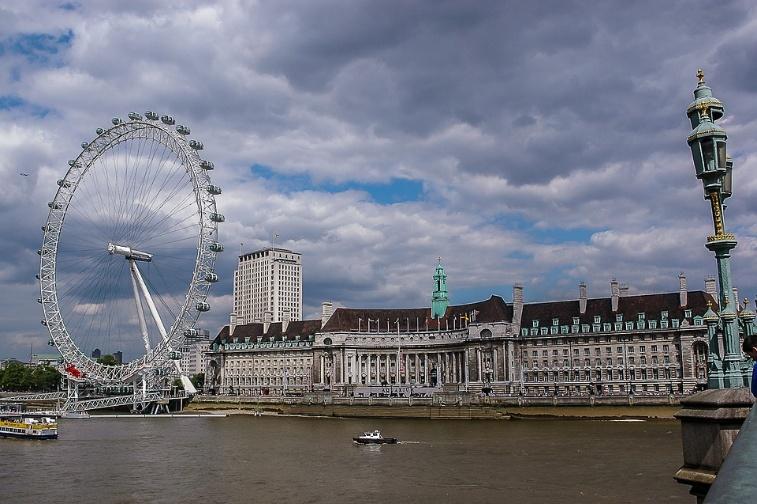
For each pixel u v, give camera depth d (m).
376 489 71.12
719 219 16.50
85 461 96.06
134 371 191.62
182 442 122.75
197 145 179.12
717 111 16.83
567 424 151.12
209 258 181.00
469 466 85.31
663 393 169.00
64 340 185.50
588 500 63.44
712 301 181.62
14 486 75.88
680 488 67.62
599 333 193.62
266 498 67.62
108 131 185.25
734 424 14.16
